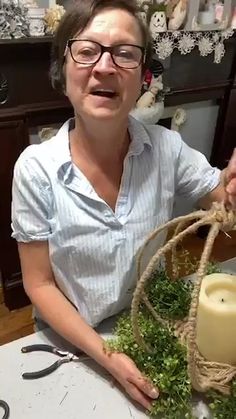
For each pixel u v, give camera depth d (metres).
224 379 0.69
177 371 0.69
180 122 2.09
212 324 0.69
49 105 1.59
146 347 0.72
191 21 1.80
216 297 0.71
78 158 0.85
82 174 0.82
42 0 1.53
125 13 0.77
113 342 0.75
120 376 0.72
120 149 0.87
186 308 0.81
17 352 0.80
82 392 0.73
